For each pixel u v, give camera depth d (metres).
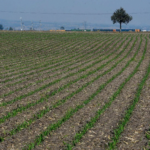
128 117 14.62
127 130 12.98
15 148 11.36
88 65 35.62
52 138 12.26
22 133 12.95
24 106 17.78
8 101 19.20
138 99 18.70
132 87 22.39
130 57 43.09
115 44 63.88
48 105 17.84
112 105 17.41
